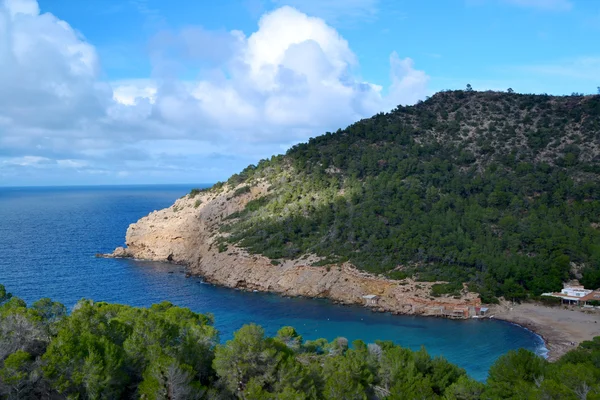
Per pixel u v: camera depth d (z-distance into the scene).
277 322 105.94
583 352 61.12
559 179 142.88
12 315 48.72
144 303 118.06
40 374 41.50
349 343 93.56
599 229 128.88
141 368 46.09
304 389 45.06
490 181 145.25
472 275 119.12
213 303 120.25
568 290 114.56
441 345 91.69
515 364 51.53
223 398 45.12
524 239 126.88
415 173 156.12
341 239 137.12
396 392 48.50
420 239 127.62
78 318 51.84
